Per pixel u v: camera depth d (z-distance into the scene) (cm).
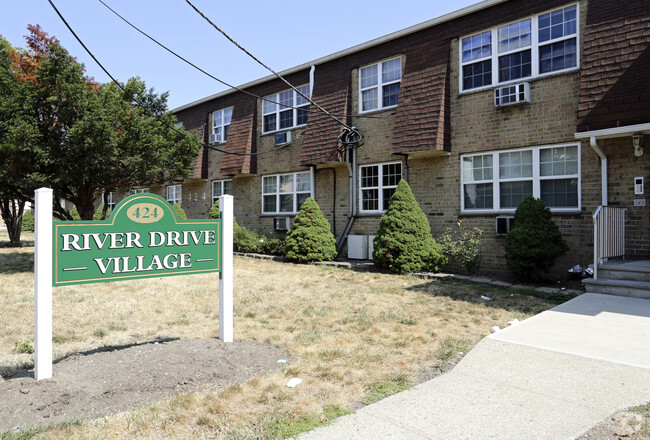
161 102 1445
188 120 2092
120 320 664
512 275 1001
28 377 414
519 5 1035
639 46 838
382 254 1088
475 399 374
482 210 1092
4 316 689
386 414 347
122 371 415
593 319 599
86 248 434
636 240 859
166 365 432
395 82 1274
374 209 1322
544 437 310
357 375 430
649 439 302
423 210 1192
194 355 462
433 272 1078
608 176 891
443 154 1159
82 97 1167
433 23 1170
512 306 716
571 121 952
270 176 1672
